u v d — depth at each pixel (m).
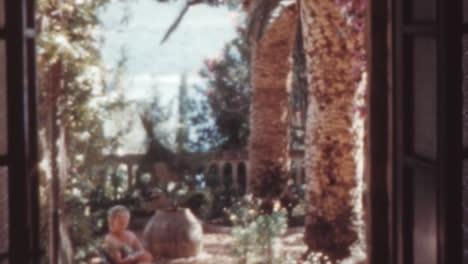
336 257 8.29
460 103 1.97
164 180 8.97
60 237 6.31
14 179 2.30
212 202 11.65
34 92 2.59
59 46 6.07
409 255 2.43
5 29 2.27
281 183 11.34
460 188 1.99
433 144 2.20
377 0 2.79
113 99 7.77
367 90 2.90
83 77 6.72
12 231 2.32
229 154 12.30
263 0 8.46
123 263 7.24
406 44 2.39
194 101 14.71
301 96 13.90
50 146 6.34
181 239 8.96
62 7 6.39
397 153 2.46
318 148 8.38
